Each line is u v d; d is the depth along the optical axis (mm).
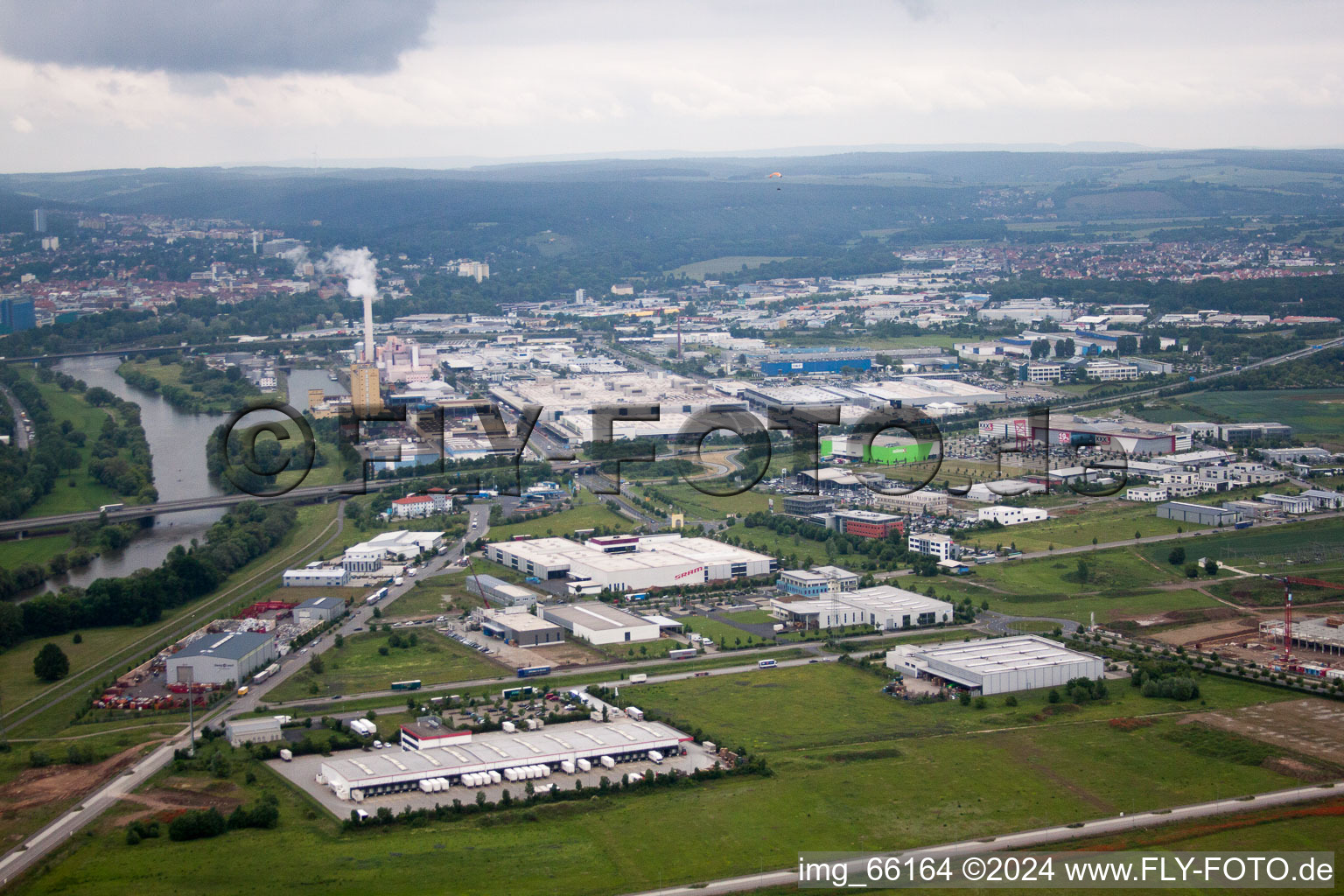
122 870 138000
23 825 149750
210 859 140750
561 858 142000
